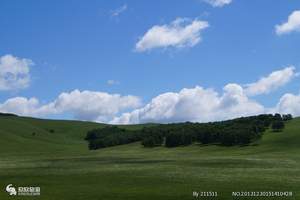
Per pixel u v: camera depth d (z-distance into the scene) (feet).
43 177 203.72
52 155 493.77
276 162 294.05
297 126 626.23
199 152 518.78
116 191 158.61
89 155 476.54
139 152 562.25
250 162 294.87
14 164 307.37
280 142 533.14
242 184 176.24
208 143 595.88
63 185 175.11
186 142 613.52
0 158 429.38
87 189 163.84
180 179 193.06
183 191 158.92
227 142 559.79
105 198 145.28
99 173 220.84
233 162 296.51
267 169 242.78
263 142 546.26
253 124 645.51
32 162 331.77
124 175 210.38
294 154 417.49
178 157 398.21
